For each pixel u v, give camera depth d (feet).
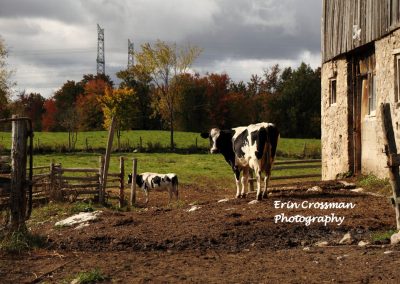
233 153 48.62
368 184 50.08
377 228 32.37
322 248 28.84
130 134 204.44
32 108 338.54
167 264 26.94
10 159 33.88
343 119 59.88
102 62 371.35
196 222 36.19
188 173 110.22
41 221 45.03
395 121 47.83
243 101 268.41
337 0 61.00
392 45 48.44
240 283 22.57
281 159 143.13
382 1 50.11
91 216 41.19
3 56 165.99
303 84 271.28
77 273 25.71
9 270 27.07
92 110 256.93
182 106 252.62
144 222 38.01
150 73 205.16
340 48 59.67
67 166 117.91
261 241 31.24
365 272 22.90
